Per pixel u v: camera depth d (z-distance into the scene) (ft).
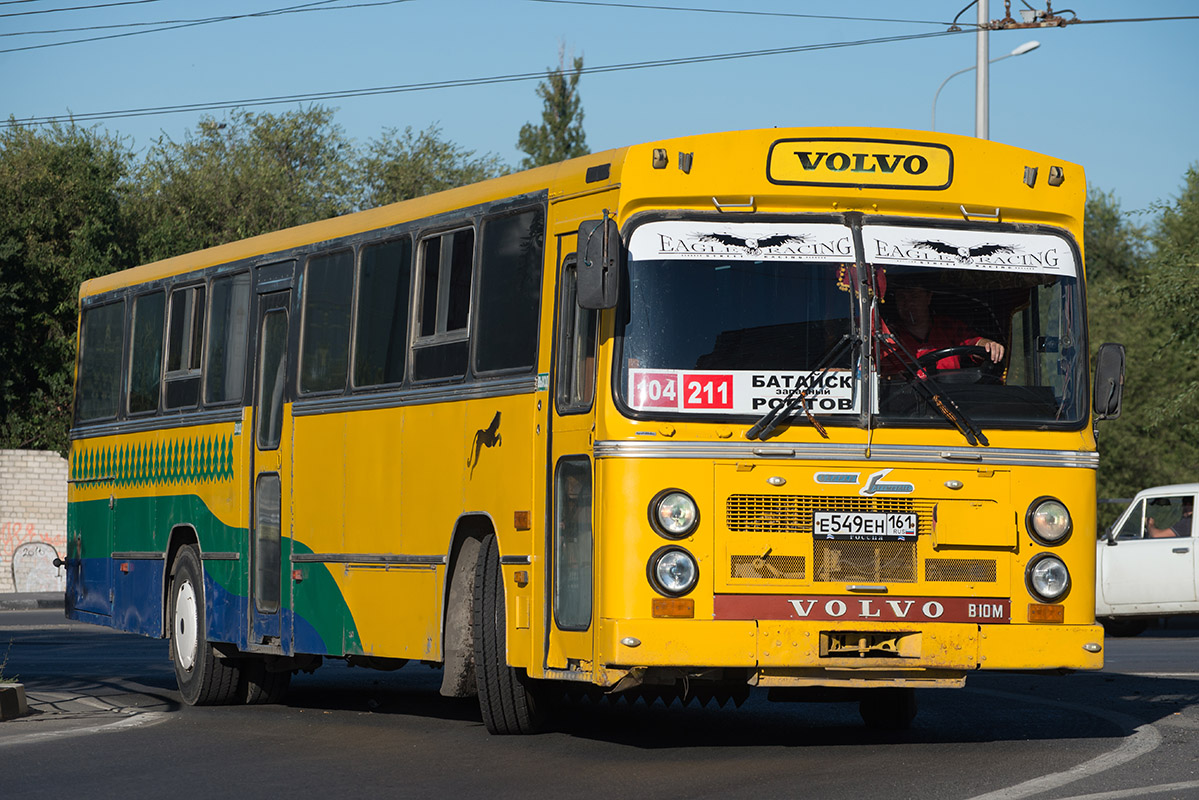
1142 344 219.00
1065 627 43.70
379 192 279.28
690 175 43.68
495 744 48.55
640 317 43.11
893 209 44.45
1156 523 112.57
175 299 70.23
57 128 188.55
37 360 172.96
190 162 243.81
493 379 49.06
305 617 58.44
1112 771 41.11
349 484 56.24
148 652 91.91
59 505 158.71
